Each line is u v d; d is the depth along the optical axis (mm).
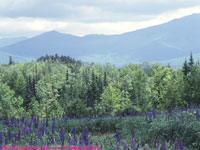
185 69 85688
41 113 98938
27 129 21734
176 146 14719
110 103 86312
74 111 63906
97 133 34719
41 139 20547
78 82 145375
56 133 23531
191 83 60938
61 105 100500
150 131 25156
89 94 118938
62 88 149250
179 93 64312
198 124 22734
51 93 123875
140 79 95062
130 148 15836
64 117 39938
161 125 24766
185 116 25062
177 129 23406
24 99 125250
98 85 128750
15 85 138250
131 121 31125
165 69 89062
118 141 19594
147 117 30594
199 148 21203
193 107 30938
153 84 88125
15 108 102312
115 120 36000
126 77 130750
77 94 112500
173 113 28469
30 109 105125
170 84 70812
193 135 22219
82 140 16609
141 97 90000
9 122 26297
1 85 105062
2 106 96875
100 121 36281
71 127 34250
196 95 59062
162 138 23672
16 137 19891
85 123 36188
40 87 126688
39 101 121188
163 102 69875
